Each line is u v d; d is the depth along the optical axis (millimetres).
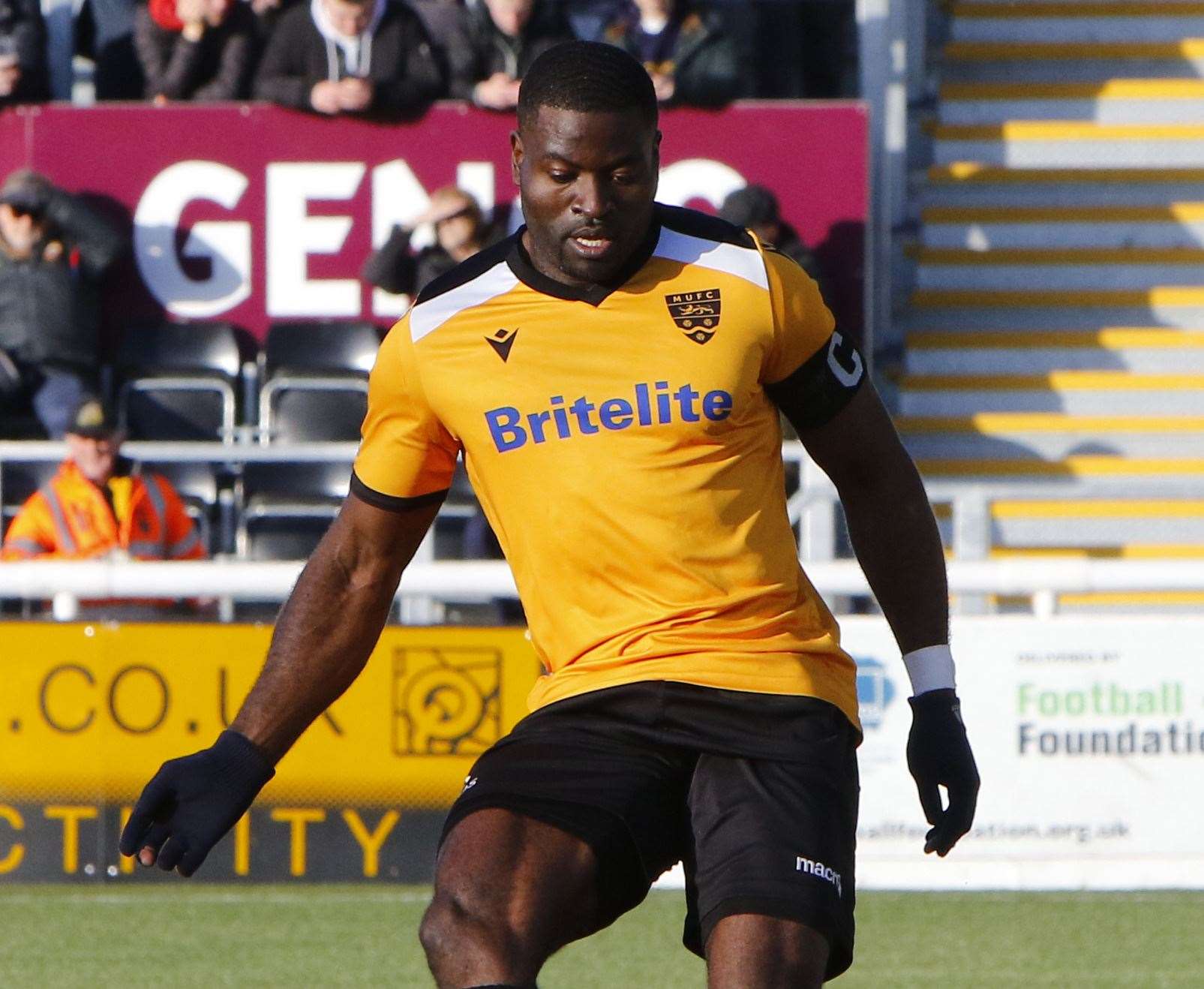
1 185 36750
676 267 10430
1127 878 23688
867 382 10820
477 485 10664
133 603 26609
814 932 9617
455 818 10203
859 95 41438
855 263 36656
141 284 36562
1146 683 23641
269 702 10883
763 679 10320
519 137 10344
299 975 19453
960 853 23766
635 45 36594
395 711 23656
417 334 10555
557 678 10594
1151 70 44375
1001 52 44688
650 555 10258
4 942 20891
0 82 36594
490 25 36562
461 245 33969
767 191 33219
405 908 22609
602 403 10227
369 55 36219
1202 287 41719
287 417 34031
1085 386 40344
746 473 10375
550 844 9930
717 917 9695
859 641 23594
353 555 11008
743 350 10297
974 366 40781
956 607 25156
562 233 10156
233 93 36938
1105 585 23672
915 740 10977
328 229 36594
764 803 10039
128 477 28328
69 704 23609
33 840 23672
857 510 11031
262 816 23750
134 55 38125
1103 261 41938
